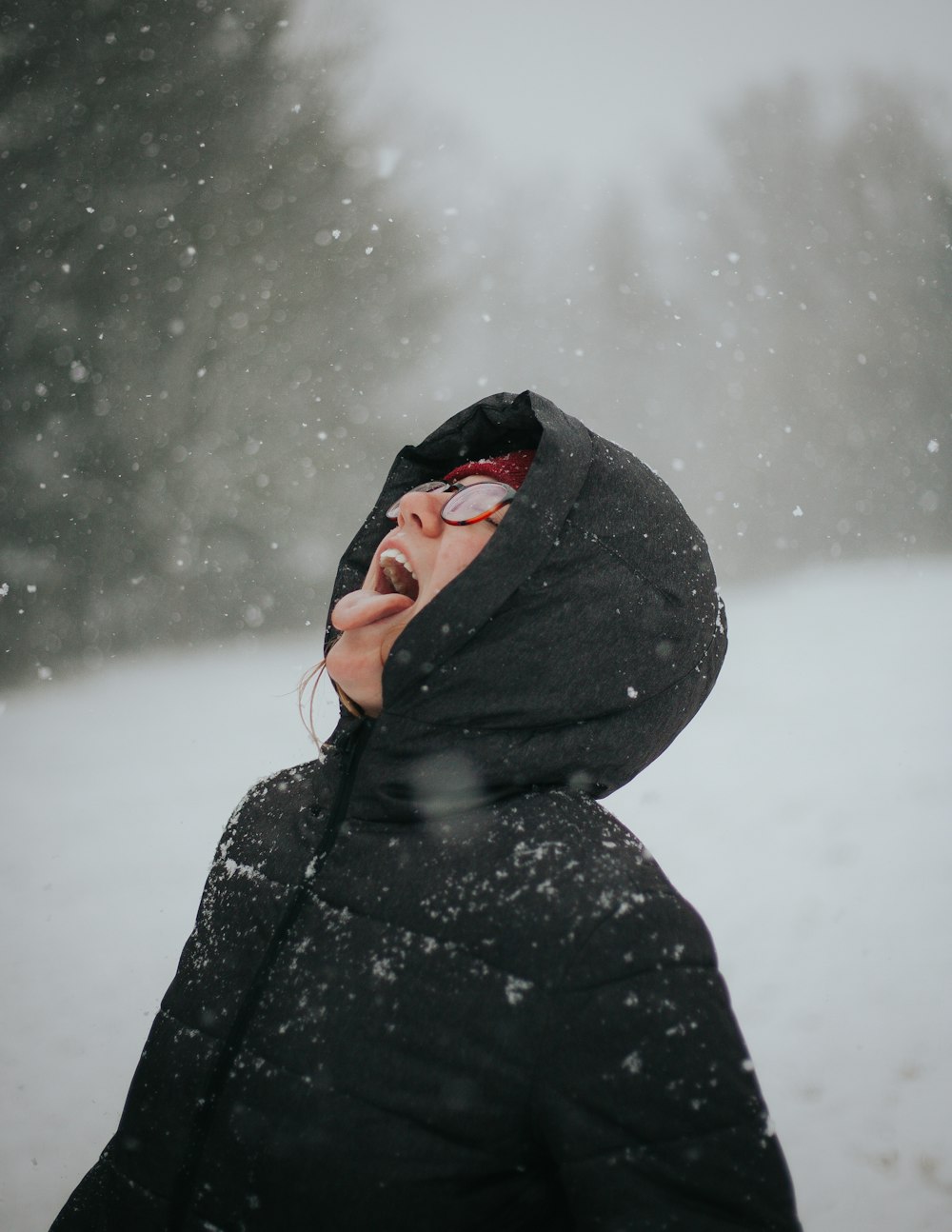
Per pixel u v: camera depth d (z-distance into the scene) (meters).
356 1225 0.87
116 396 16.94
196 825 5.69
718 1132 0.81
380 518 1.39
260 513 19.36
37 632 15.38
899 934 3.62
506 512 1.05
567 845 0.95
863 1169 2.44
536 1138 0.87
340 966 0.96
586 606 1.03
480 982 0.89
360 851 1.03
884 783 5.58
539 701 1.02
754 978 3.44
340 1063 0.91
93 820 5.89
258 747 7.98
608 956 0.87
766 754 6.60
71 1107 2.87
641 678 1.06
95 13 16.58
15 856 5.21
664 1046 0.83
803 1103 2.72
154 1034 1.08
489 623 1.01
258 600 19.33
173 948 3.95
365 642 1.08
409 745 1.02
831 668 10.24
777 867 4.43
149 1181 1.00
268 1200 0.91
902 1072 2.80
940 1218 2.25
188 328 17.92
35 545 15.82
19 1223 2.34
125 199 16.98
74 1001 3.52
